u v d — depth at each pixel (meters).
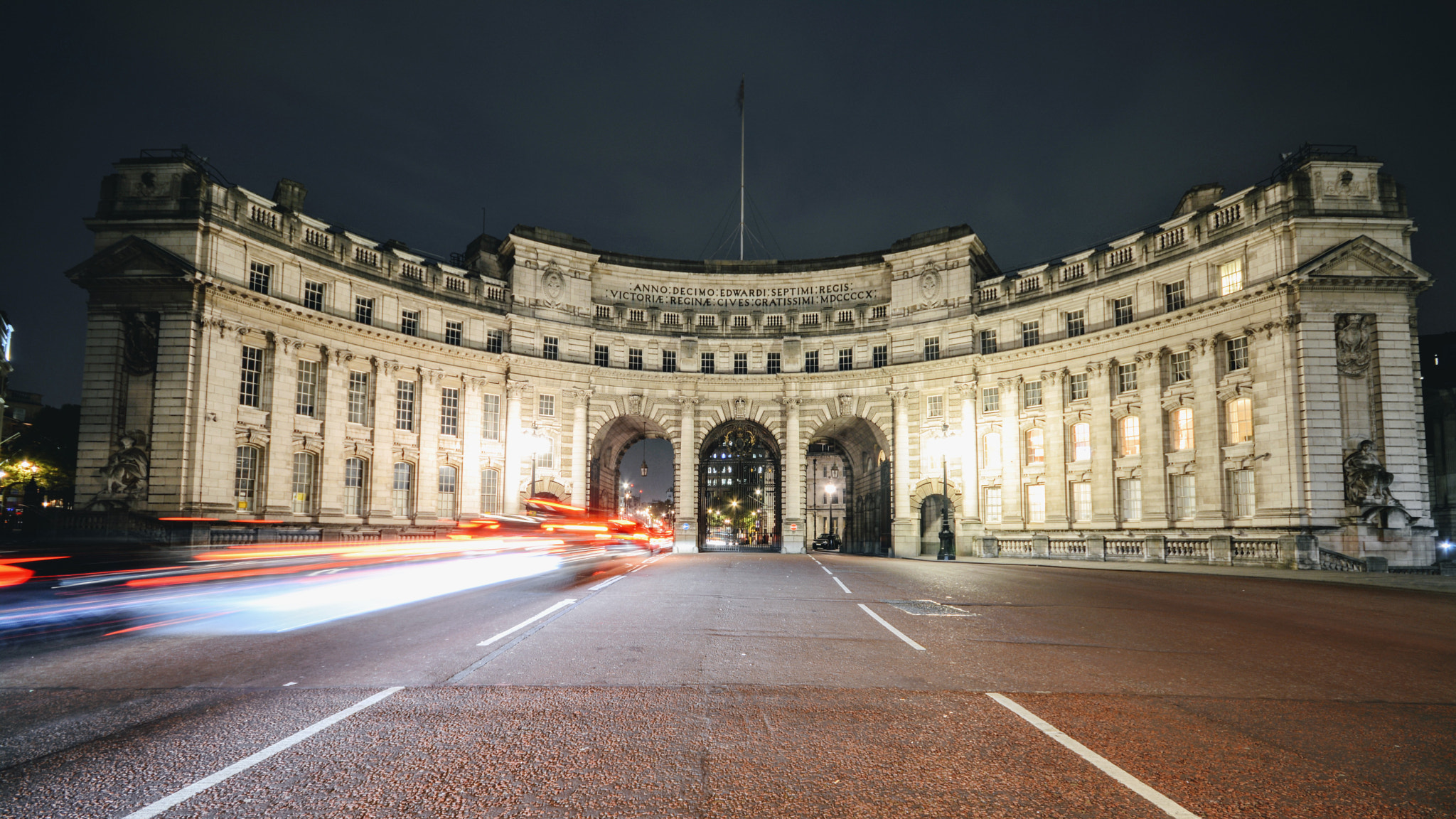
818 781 5.51
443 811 4.92
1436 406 53.34
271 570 25.38
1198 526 42.50
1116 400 47.56
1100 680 8.95
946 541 44.81
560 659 9.89
